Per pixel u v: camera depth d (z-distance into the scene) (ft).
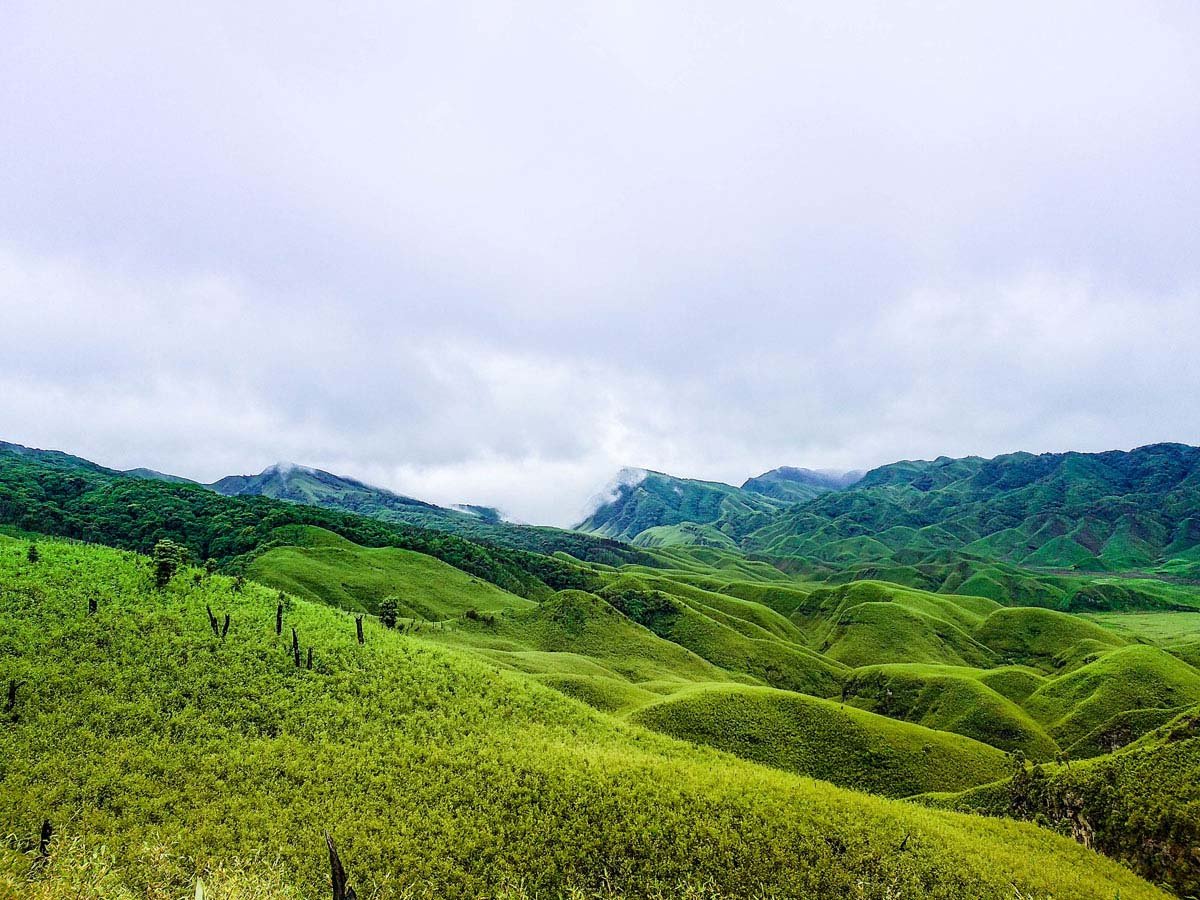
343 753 115.44
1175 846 119.14
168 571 169.07
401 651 171.22
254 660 142.82
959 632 644.27
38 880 52.70
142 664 130.41
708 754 154.30
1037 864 107.04
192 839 85.46
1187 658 526.16
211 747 110.32
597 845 96.53
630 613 587.27
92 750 102.22
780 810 108.99
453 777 111.96
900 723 295.28
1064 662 575.38
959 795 200.64
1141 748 158.20
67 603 143.84
